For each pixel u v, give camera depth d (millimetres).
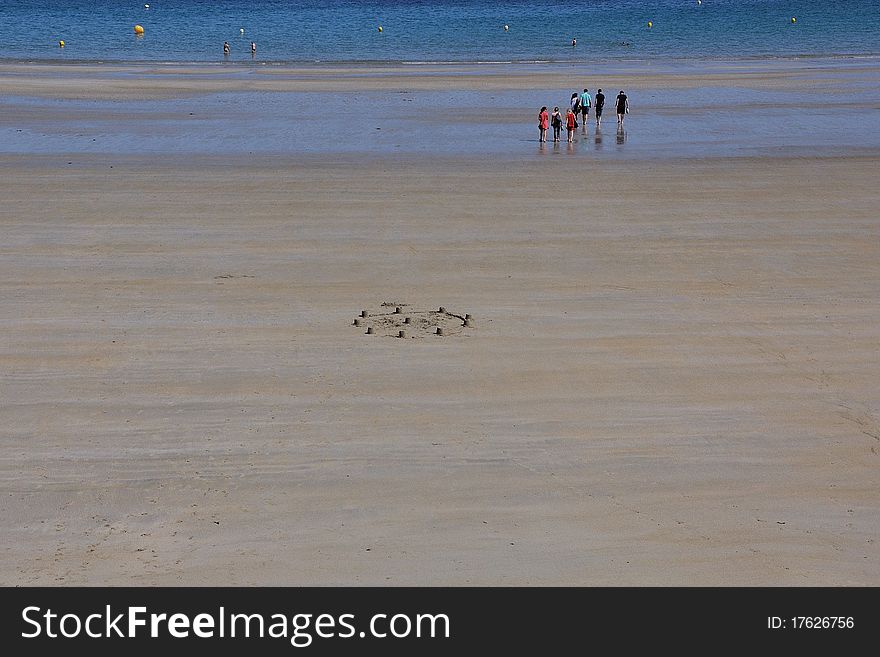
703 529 13047
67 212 29297
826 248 26281
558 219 28781
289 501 13688
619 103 46562
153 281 23312
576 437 15906
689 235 27297
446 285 23172
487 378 18125
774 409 17125
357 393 17422
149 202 30531
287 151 39656
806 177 34469
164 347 19438
